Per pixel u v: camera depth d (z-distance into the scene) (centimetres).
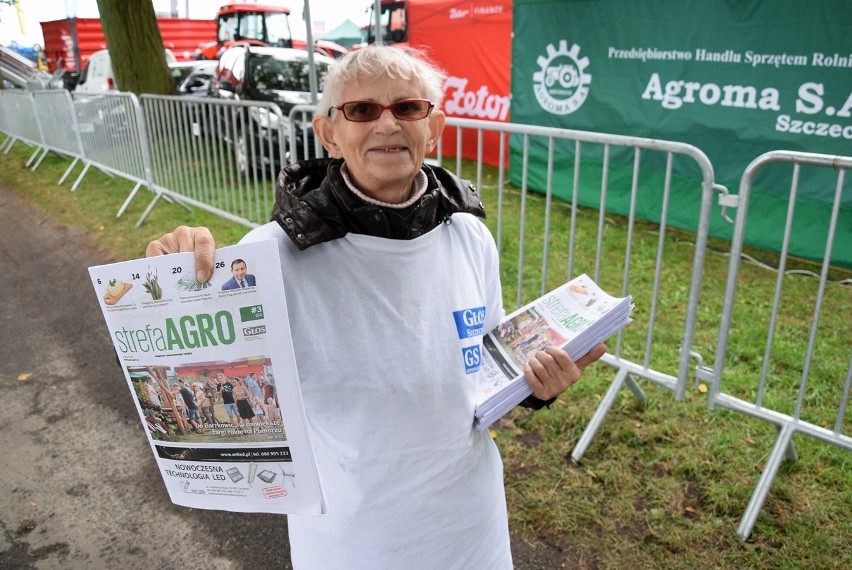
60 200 836
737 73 520
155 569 245
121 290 112
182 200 657
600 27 607
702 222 260
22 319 486
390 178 119
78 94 821
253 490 121
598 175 648
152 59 996
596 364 356
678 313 433
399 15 1023
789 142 504
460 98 873
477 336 137
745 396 329
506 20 770
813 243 508
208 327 112
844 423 306
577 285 163
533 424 306
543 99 682
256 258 108
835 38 463
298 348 120
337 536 132
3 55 2147
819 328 408
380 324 123
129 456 313
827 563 224
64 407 359
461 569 141
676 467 273
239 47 1021
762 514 246
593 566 229
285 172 127
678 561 229
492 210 672
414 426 127
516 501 259
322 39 1814
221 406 116
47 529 266
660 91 575
